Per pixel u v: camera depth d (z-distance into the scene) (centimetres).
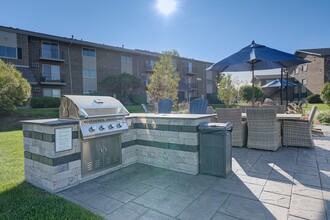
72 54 1978
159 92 1183
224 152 314
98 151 331
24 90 1125
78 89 2012
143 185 295
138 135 400
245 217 212
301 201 240
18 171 349
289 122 495
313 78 2459
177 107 1197
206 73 3250
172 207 234
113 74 2183
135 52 2361
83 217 208
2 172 343
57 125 279
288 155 425
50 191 278
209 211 224
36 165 298
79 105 308
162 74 1205
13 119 1148
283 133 503
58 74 1900
